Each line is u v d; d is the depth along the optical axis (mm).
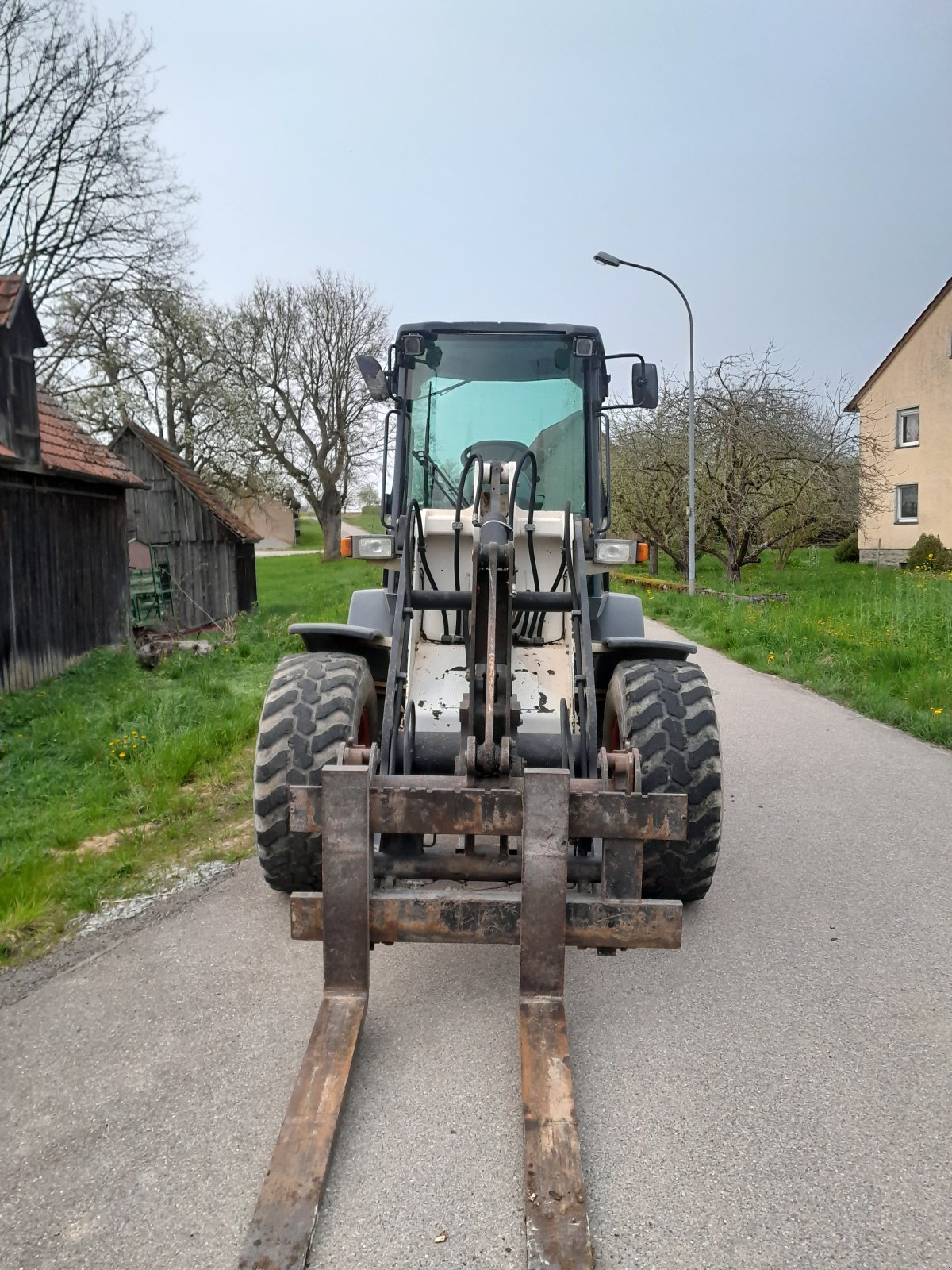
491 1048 2990
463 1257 2113
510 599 3062
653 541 27359
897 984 3416
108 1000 3334
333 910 2928
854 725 8164
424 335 5004
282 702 3732
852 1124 2600
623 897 2969
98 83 21672
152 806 5707
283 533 75938
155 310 23703
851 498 23047
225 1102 2717
